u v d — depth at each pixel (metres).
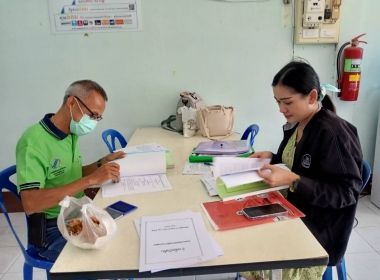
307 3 2.37
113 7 2.45
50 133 1.37
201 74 2.60
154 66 2.58
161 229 0.98
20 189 1.23
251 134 2.20
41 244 1.28
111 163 1.37
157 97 2.64
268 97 2.66
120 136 2.38
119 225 1.03
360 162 1.15
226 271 0.82
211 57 2.57
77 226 0.92
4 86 2.58
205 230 0.97
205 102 2.67
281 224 0.99
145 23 2.49
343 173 1.10
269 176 1.12
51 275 0.81
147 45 2.53
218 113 2.20
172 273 0.82
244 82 2.62
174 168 1.58
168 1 2.46
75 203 0.99
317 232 1.21
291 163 1.36
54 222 1.44
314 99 1.20
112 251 0.89
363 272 1.89
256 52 2.56
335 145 1.11
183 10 2.47
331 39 2.49
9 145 2.70
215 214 1.06
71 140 1.49
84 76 2.58
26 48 2.51
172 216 1.05
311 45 2.55
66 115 1.39
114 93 2.63
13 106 2.62
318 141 1.17
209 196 1.22
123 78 2.60
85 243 0.88
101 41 2.52
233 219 1.02
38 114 2.65
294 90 1.17
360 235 2.26
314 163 1.19
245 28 2.51
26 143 1.30
